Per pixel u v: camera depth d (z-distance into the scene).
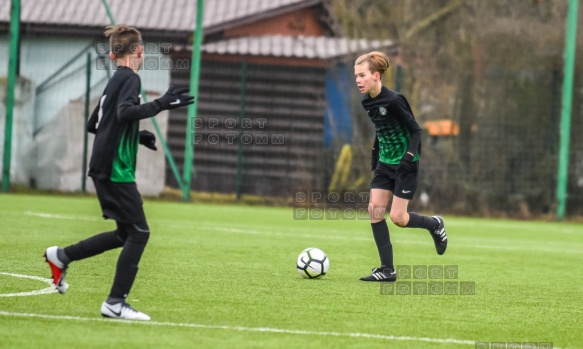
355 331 15.82
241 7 62.53
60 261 16.08
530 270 27.95
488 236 42.44
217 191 56.19
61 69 56.22
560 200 55.69
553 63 58.84
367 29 63.28
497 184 57.84
